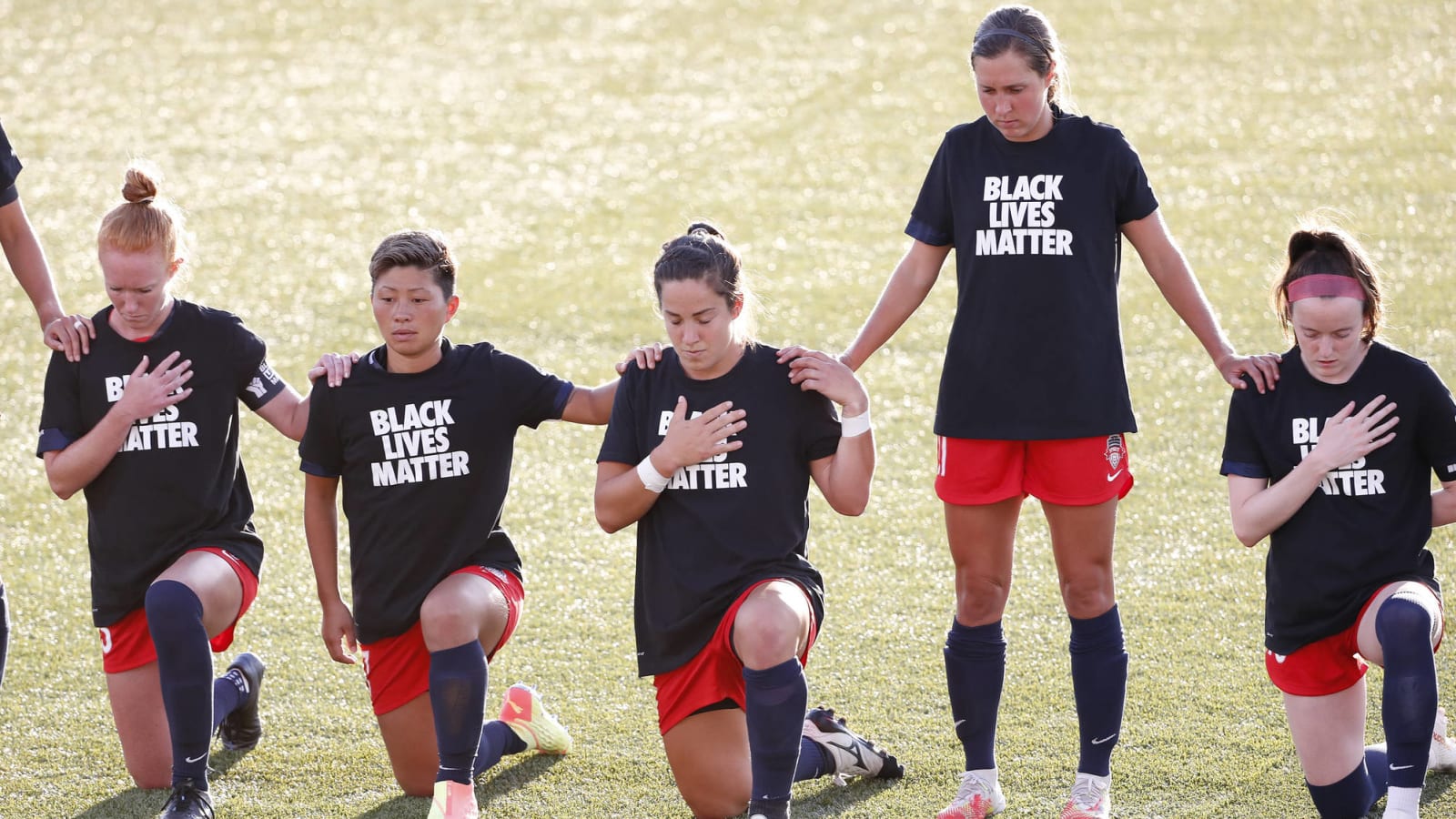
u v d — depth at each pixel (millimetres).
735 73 50125
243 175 42531
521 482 25047
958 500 14656
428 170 42875
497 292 34281
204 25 55375
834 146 43719
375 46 53531
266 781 15805
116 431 14883
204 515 15281
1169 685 17281
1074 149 14320
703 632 13945
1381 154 40562
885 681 17844
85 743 16688
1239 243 35469
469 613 14266
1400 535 13477
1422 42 48844
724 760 14305
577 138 45156
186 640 14266
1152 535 22078
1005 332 14359
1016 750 15914
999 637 14805
